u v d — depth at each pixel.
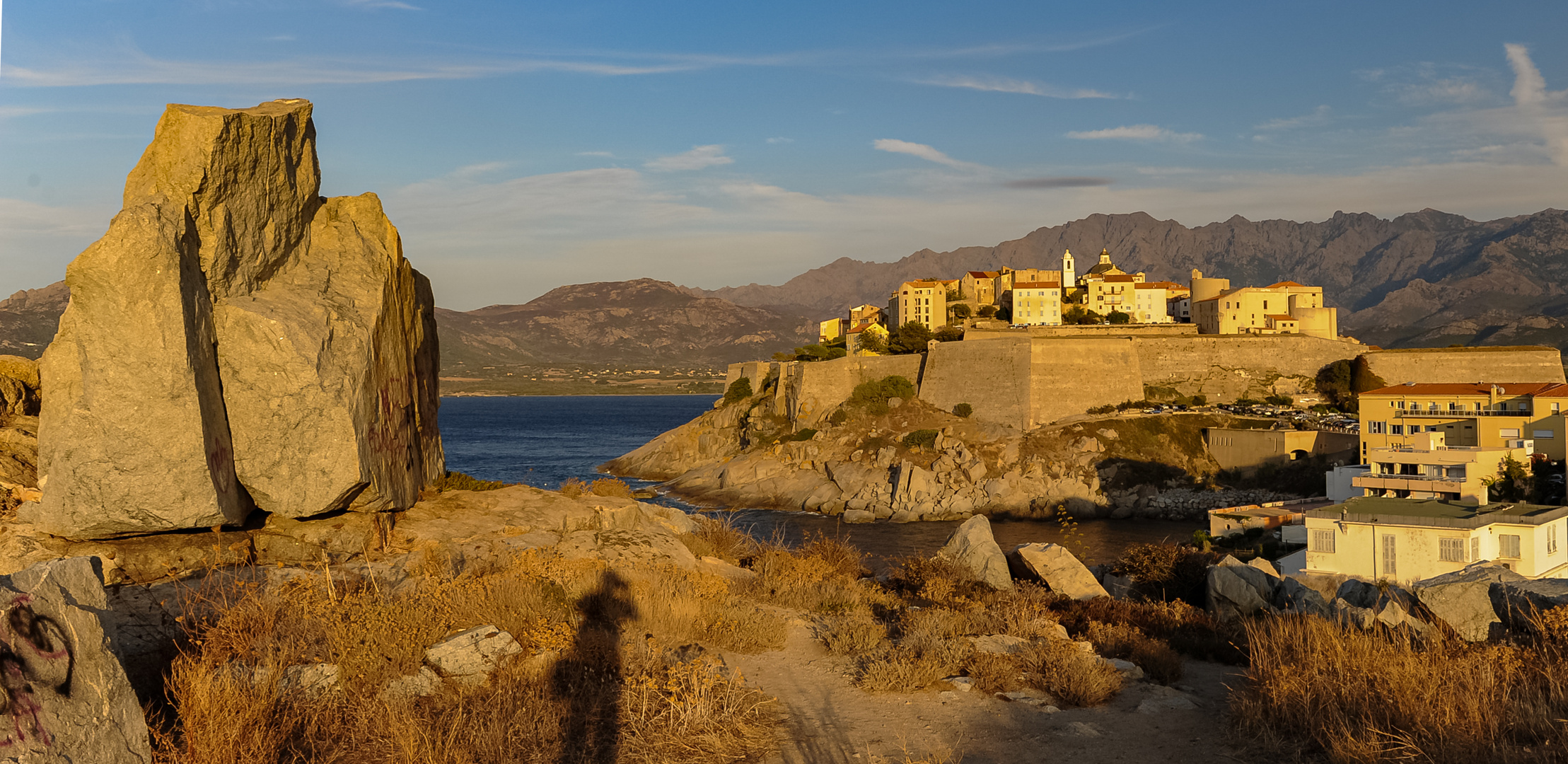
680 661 11.19
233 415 13.45
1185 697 12.12
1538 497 52.03
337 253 16.19
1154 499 87.00
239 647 9.70
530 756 8.09
